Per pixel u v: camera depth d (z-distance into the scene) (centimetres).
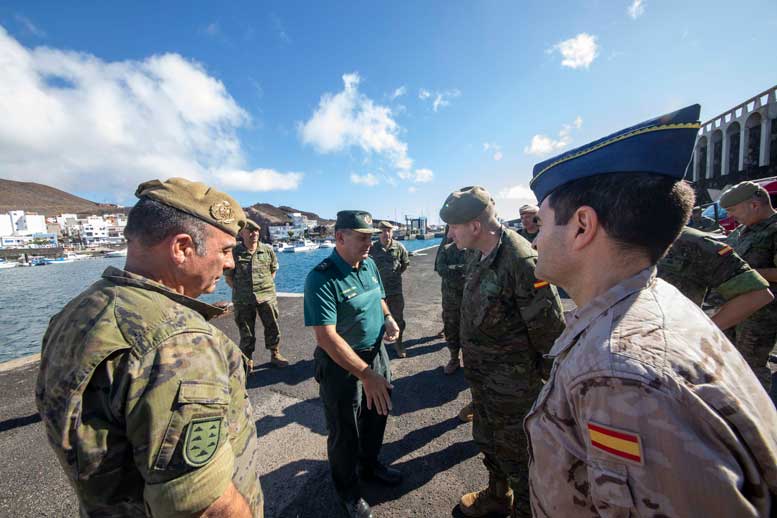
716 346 61
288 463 249
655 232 70
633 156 71
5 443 276
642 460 52
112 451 78
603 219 73
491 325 178
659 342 58
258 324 631
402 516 201
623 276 73
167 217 99
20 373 419
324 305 191
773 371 351
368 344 213
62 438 75
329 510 206
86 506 80
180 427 77
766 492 51
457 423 294
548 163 87
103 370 78
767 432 54
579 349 68
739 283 189
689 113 69
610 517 56
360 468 229
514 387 176
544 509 71
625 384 55
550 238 85
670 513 50
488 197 184
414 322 614
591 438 59
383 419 226
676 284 218
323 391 202
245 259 425
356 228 201
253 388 374
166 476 76
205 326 94
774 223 292
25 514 208
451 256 397
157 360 80
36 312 2095
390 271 491
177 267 103
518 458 176
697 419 51
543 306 164
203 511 78
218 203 110
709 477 49
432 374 397
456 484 225
